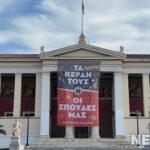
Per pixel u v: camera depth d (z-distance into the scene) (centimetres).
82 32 5194
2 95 5378
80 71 4731
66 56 4800
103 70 4781
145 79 4912
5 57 4972
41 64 4978
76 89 4675
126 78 4916
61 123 4575
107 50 4797
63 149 3988
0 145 4659
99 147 4184
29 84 5441
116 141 4438
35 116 4788
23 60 4978
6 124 4744
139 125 4709
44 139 4528
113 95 5103
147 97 4872
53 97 5372
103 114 5306
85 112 4616
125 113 4800
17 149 3612
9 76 5422
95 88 4681
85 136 4972
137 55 5178
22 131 4722
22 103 5359
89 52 4822
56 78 5412
